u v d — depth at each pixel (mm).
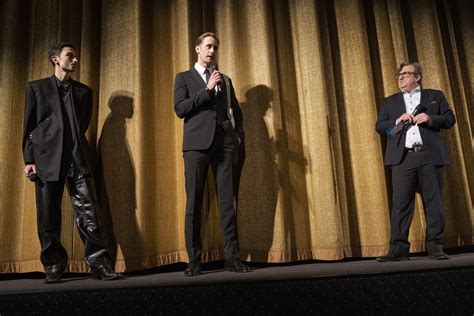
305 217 2557
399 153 2342
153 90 2592
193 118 2104
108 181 2459
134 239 2354
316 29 2705
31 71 2686
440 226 2262
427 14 2979
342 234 2535
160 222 2457
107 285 1724
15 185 2541
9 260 2453
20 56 2684
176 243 2473
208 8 2756
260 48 2645
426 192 2311
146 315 1488
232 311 1498
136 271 2436
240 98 2641
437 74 2889
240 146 2543
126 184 2426
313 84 2641
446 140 2814
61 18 2664
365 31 2822
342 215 2570
